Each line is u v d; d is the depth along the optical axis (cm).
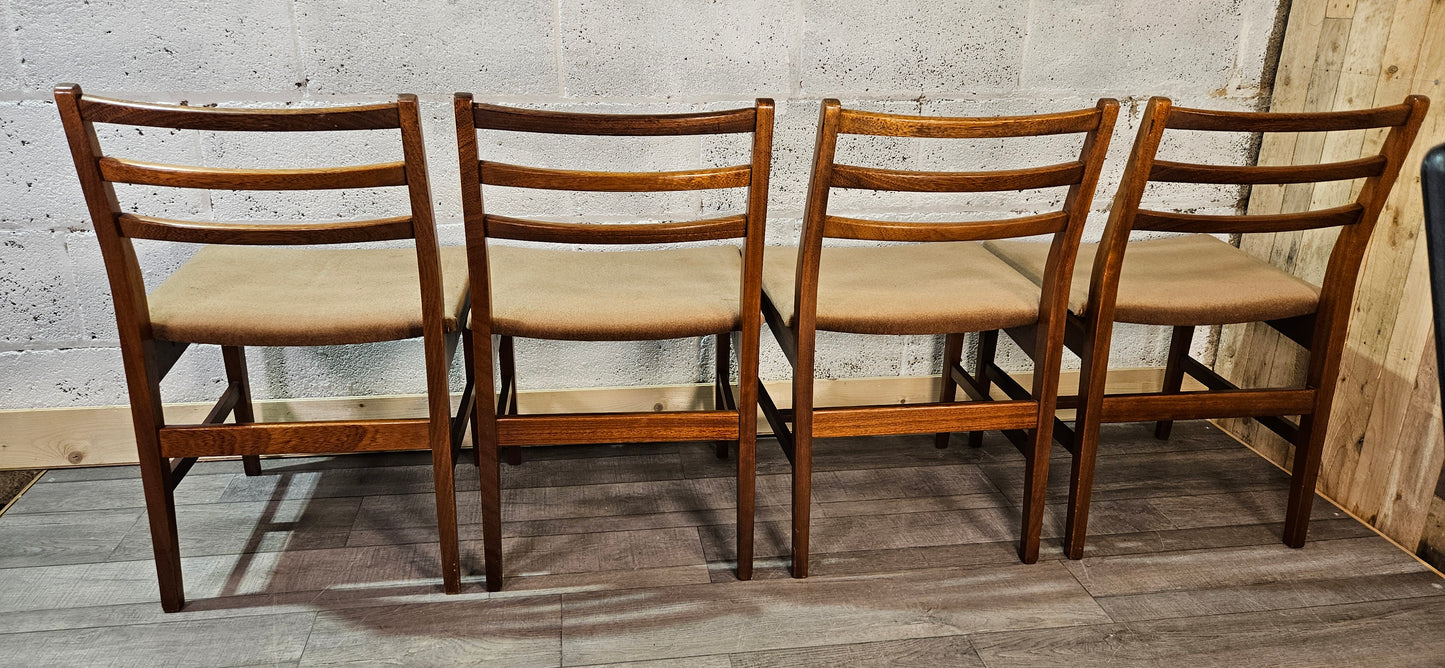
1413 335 187
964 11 208
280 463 223
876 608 173
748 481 173
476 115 137
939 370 243
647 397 232
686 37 202
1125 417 181
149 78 189
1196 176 160
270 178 138
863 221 157
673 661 158
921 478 222
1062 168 155
